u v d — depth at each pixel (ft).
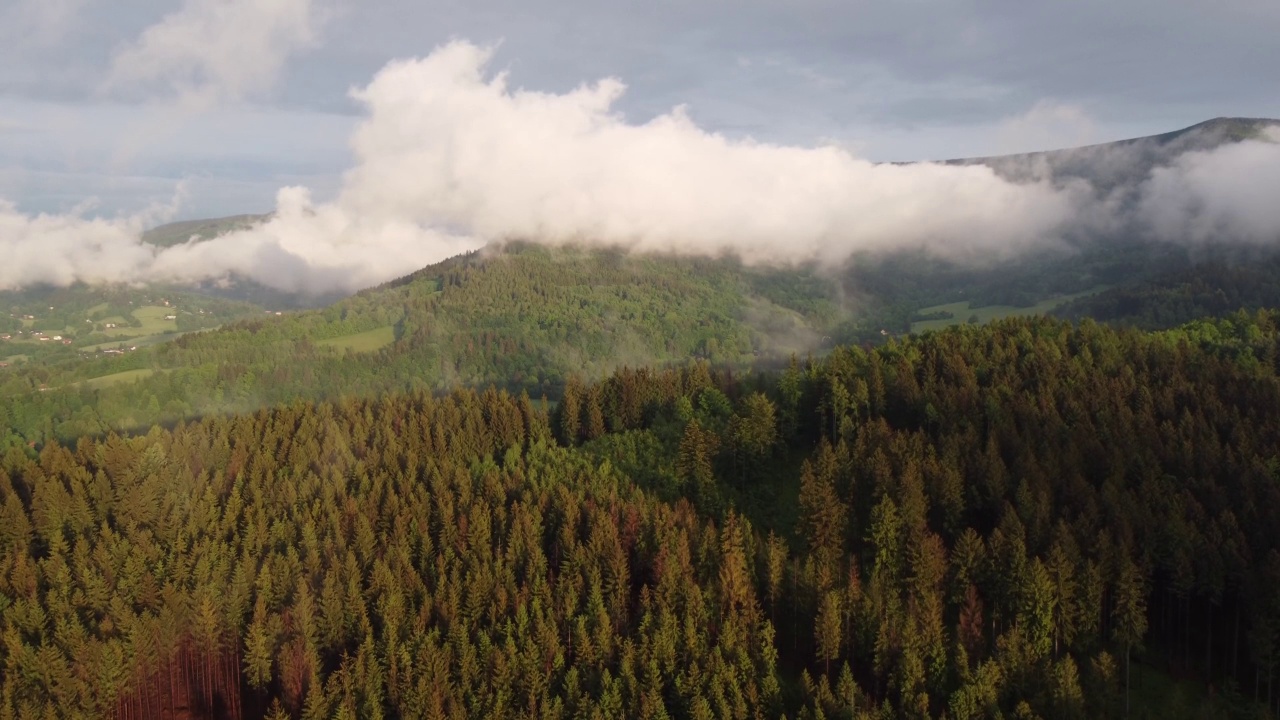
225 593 284.00
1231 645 247.09
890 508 278.46
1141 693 237.86
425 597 273.54
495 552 304.30
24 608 274.36
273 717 242.78
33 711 237.25
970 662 237.45
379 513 340.59
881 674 238.27
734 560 270.26
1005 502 284.61
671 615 251.19
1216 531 250.57
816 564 271.90
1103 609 256.52
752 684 228.84
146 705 264.72
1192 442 318.65
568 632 259.19
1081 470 308.19
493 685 236.84
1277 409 344.28
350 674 243.40
